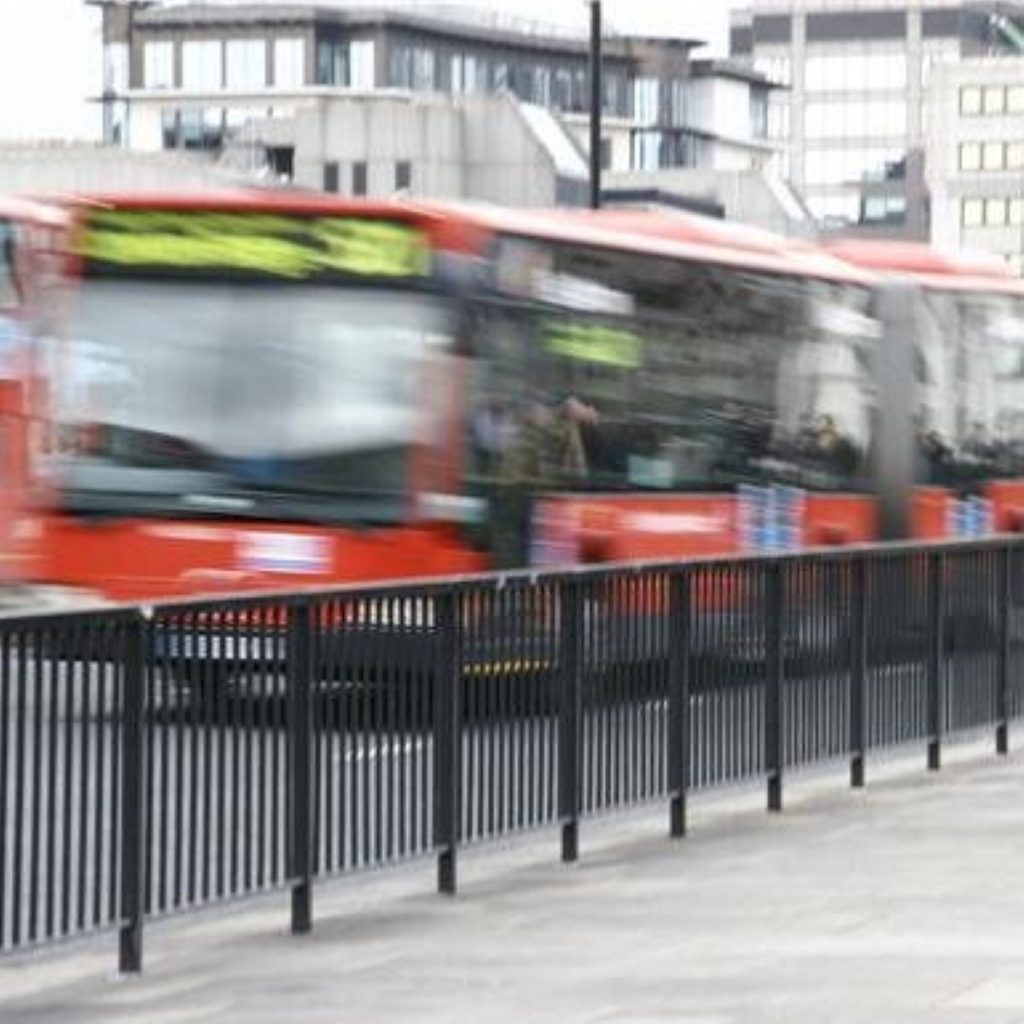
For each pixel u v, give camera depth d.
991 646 32.94
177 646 18.36
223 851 19.12
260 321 37.03
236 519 36.81
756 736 27.08
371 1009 16.81
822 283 47.09
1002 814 27.38
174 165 142.25
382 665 20.91
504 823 22.80
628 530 40.16
